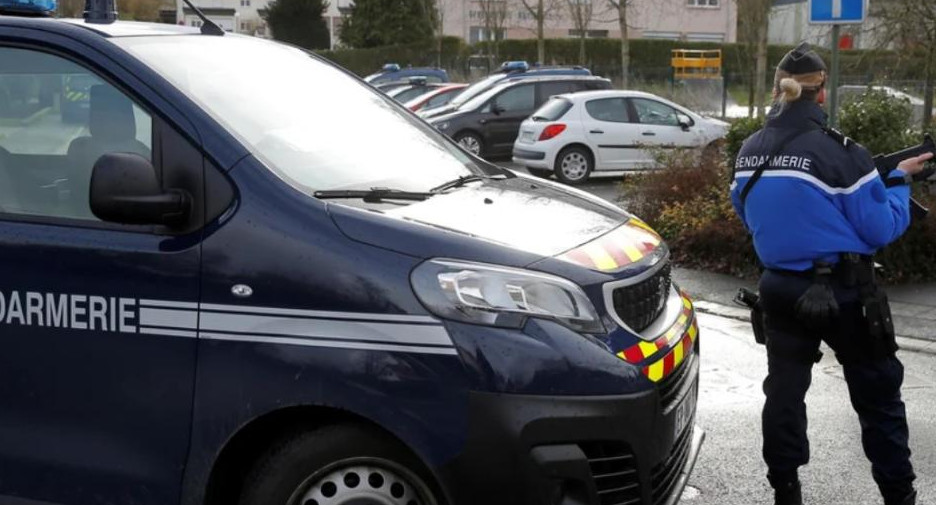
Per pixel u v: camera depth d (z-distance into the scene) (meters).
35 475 3.53
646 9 56.31
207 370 3.32
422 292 3.19
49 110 3.67
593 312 3.31
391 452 3.27
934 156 4.02
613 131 17.64
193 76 3.73
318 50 53.62
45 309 3.47
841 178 3.89
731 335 7.77
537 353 3.16
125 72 3.58
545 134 17.58
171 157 3.44
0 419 3.55
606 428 3.20
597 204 4.26
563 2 45.25
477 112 20.19
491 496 3.16
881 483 4.20
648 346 3.40
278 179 3.38
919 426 5.56
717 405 5.98
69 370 3.46
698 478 4.87
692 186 11.11
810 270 3.97
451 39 48.88
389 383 3.17
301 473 3.30
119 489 3.45
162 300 3.35
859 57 17.98
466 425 3.14
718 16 57.53
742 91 35.09
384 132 4.23
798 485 4.23
